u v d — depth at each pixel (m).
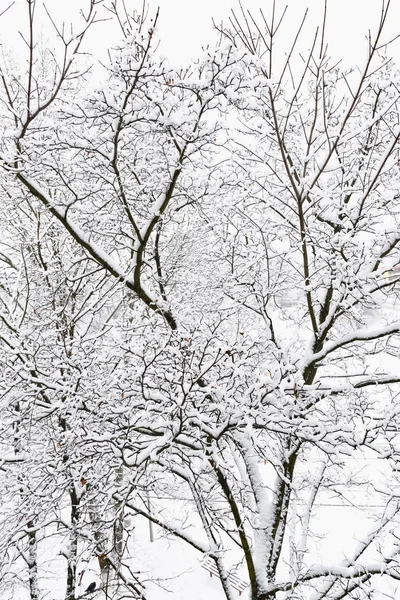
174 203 6.25
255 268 6.29
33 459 5.55
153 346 4.67
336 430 4.77
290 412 5.12
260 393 4.71
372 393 5.30
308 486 6.71
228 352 4.08
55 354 5.50
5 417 5.88
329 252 5.50
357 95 4.41
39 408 5.89
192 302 6.89
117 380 4.61
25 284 7.02
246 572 10.27
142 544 11.96
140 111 4.77
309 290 5.25
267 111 5.11
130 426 4.55
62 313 6.53
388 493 5.25
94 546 4.67
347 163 5.63
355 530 10.55
